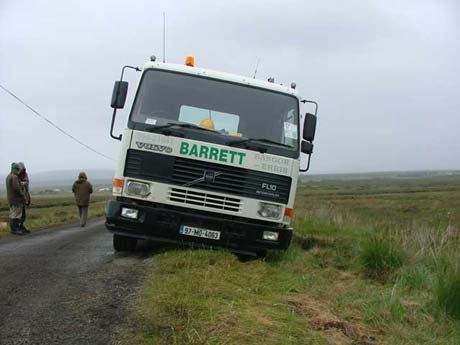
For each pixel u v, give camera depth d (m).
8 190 14.22
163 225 7.40
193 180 7.45
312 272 7.70
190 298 5.19
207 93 7.86
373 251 8.09
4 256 8.40
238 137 7.62
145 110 7.66
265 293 5.91
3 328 4.40
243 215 7.51
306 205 27.95
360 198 60.34
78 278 6.30
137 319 4.64
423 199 56.19
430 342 4.86
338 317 5.34
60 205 54.38
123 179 7.44
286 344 4.23
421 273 7.25
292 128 7.87
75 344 4.07
